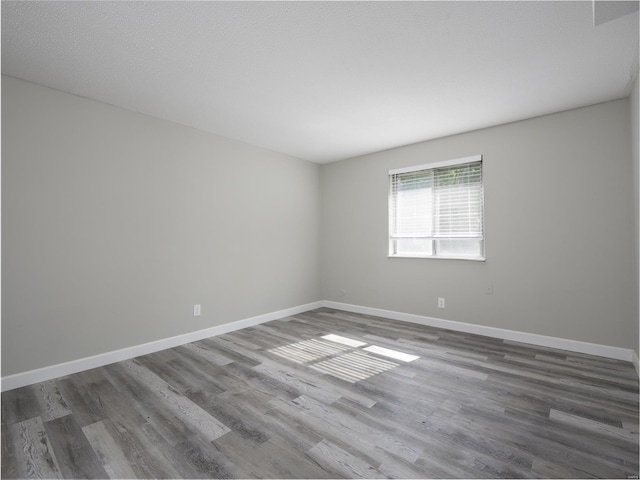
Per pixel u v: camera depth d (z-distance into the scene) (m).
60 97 2.56
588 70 2.30
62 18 1.73
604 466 1.48
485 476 1.42
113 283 2.82
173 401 2.10
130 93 2.64
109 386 2.32
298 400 2.11
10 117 2.32
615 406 2.00
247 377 2.47
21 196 2.36
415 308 4.04
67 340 2.56
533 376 2.45
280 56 2.13
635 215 2.61
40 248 2.44
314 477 1.42
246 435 1.73
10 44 1.96
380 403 2.07
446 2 1.64
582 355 2.87
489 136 3.46
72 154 2.61
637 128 2.38
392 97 2.74
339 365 2.71
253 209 4.05
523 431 1.76
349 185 4.73
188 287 3.37
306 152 4.43
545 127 3.13
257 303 4.07
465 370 2.57
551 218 3.10
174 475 1.44
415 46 2.02
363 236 4.57
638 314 2.55
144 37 1.92
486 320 3.50
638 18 1.73
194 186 3.44
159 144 3.16
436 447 1.62
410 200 4.14
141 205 3.02
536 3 1.64
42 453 1.60
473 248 3.67
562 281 3.04
